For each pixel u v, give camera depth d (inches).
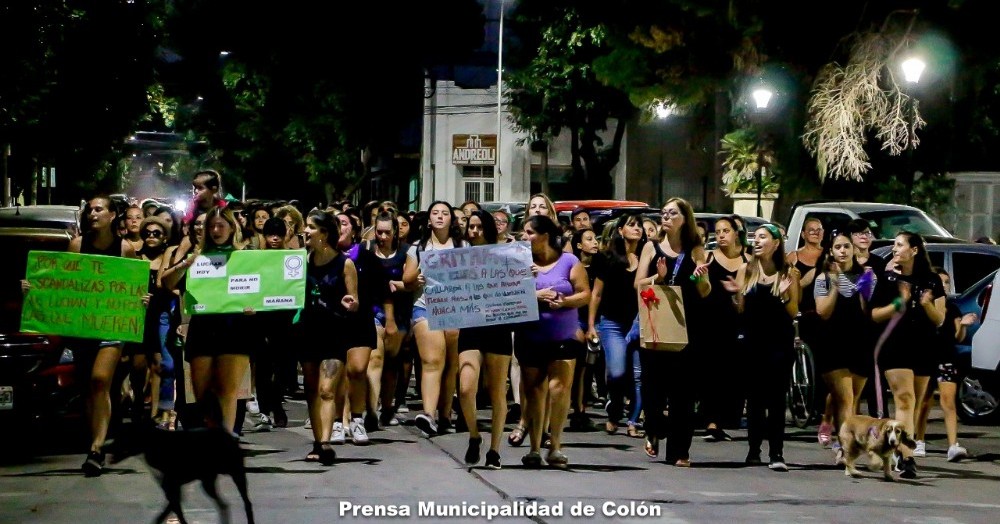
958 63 892.0
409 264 476.4
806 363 538.3
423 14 1966.0
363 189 2439.7
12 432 427.5
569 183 1900.8
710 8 924.6
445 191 1934.1
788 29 919.7
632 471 408.8
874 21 903.7
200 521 325.4
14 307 434.3
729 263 412.5
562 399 400.2
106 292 386.0
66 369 424.2
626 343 490.9
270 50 1984.5
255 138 2066.9
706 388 447.8
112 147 1685.5
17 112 1027.9
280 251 378.3
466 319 388.2
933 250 625.9
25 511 336.5
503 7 1897.1
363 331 445.1
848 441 410.3
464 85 1925.4
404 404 556.7
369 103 1990.7
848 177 925.8
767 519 338.0
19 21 954.1
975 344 550.6
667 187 1867.6
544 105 1708.9
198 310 371.2
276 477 389.1
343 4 1947.6
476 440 403.5
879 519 343.9
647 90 1011.3
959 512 358.0
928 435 530.3
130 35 1465.3
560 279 392.5
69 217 623.2
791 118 975.6
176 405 401.1
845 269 419.5
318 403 412.2
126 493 362.9
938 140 1071.6
